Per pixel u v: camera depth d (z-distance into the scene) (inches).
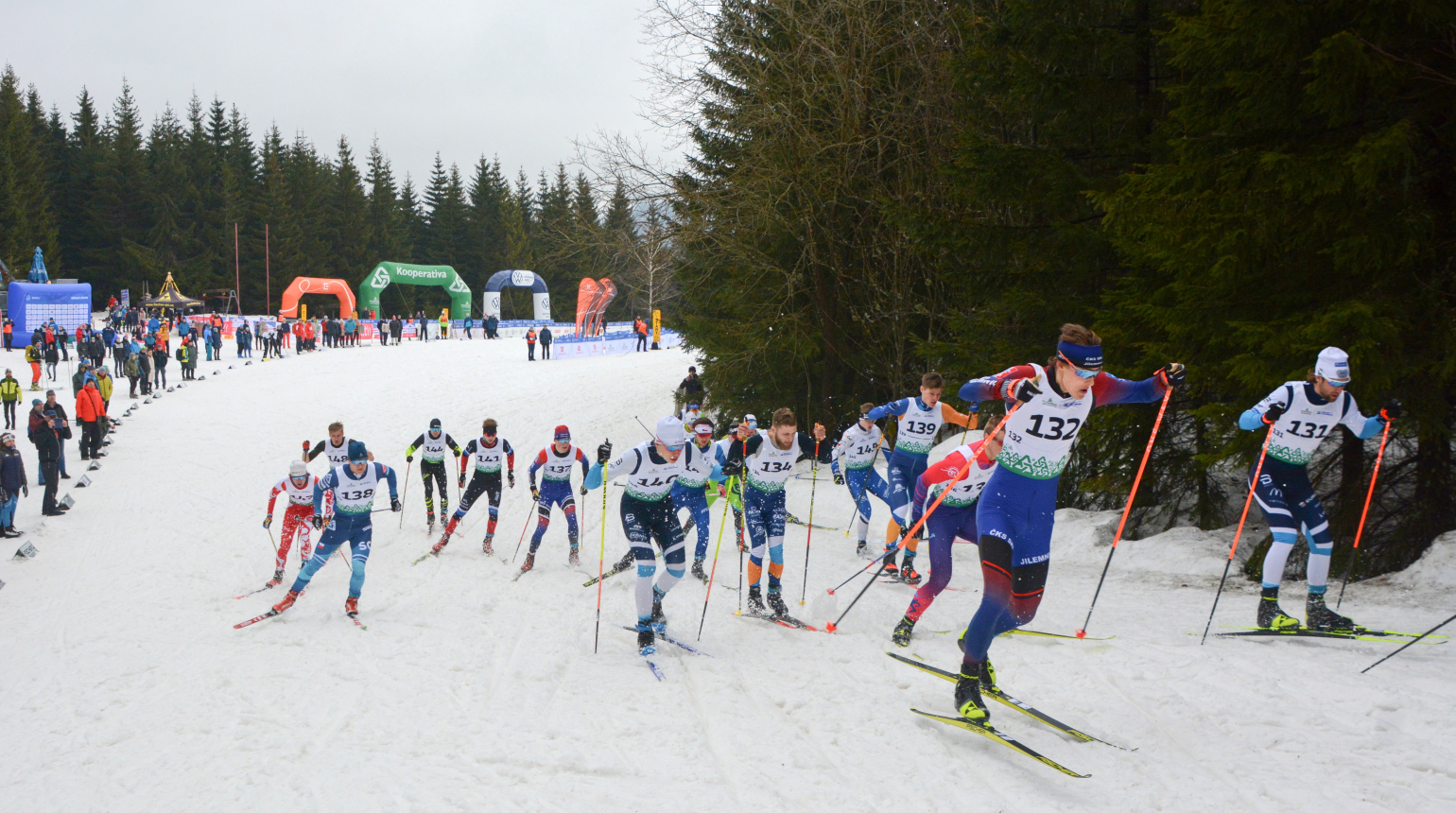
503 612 295.9
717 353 717.3
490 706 205.2
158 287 2758.4
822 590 313.9
